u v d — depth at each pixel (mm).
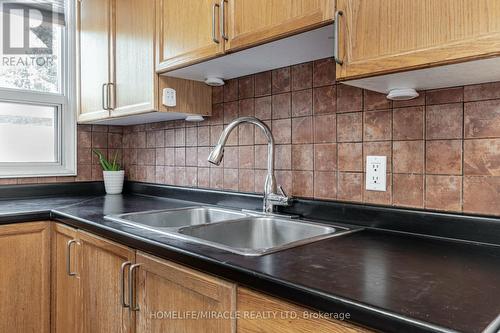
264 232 1438
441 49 786
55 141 2285
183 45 1463
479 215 1029
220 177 1799
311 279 725
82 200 2016
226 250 945
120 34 1837
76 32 2199
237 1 1243
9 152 2129
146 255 1103
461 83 1020
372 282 709
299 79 1456
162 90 1643
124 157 2486
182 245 996
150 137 2254
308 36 1117
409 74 905
